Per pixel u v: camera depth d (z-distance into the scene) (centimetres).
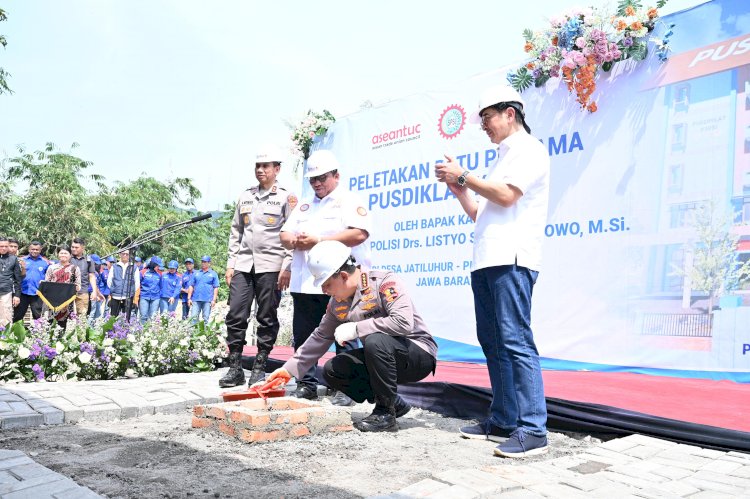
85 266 1095
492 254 295
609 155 543
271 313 465
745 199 468
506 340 292
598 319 541
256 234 465
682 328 492
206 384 481
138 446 282
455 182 296
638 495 212
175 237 2962
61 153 2681
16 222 2384
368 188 774
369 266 416
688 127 500
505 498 206
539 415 287
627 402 345
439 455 280
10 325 510
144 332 583
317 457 269
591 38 536
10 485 210
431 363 346
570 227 565
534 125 598
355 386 353
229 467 249
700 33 498
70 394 411
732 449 269
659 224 510
